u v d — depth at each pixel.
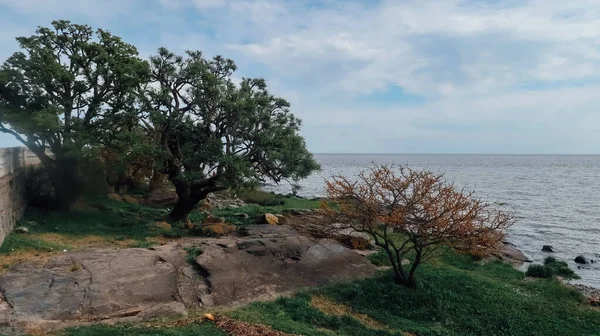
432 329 12.92
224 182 21.34
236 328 10.75
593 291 19.06
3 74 19.11
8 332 9.99
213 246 17.39
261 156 22.55
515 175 102.19
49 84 20.08
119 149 21.64
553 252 26.89
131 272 14.19
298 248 17.98
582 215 40.94
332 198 16.70
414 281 15.81
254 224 23.84
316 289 15.10
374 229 16.81
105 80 21.30
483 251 15.41
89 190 24.28
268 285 14.99
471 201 19.50
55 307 11.42
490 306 14.82
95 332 10.06
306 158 23.31
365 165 159.00
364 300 14.65
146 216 24.34
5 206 16.84
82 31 21.16
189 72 21.78
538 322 14.06
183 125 22.22
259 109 22.48
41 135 20.05
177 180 22.30
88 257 15.33
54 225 19.86
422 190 15.27
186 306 12.76
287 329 11.43
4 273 13.38
